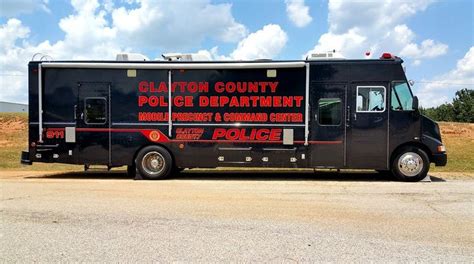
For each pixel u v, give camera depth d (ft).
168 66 36.81
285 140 36.40
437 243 17.61
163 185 33.73
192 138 37.17
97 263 15.29
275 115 36.50
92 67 37.24
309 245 17.31
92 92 37.45
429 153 36.22
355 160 36.14
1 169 49.62
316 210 23.77
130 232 19.11
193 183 35.06
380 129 35.91
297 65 36.04
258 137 36.65
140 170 37.60
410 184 34.32
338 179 38.37
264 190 31.01
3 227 19.93
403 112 35.81
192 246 17.15
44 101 37.63
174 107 37.19
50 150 37.73
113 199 26.94
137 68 37.14
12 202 25.82
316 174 42.50
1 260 15.58
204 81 36.94
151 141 37.32
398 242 17.74
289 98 36.37
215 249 16.79
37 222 20.84
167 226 20.15
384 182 35.76
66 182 35.63
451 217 22.12
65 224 20.48
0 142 85.25
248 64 36.35
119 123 37.47
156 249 16.79
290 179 38.32
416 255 16.15
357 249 16.81
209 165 37.17
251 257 15.90
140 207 24.43
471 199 27.17
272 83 36.45
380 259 15.72
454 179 38.22
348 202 26.17
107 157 37.63
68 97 37.50
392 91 35.83
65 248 16.90
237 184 34.45
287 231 19.35
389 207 24.62
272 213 22.98
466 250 16.74
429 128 35.88
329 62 36.11
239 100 36.76
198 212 23.13
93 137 37.50
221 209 23.95
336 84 36.11
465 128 99.30
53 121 37.65
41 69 37.42
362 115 35.96
